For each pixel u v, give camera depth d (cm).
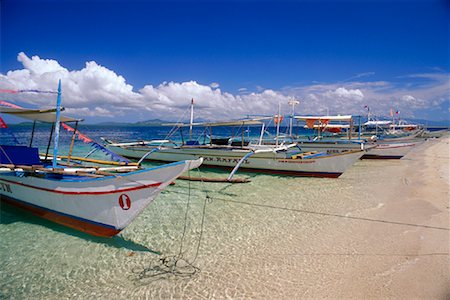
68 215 764
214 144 1900
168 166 608
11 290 518
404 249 651
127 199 659
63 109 806
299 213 922
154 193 634
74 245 689
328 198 1093
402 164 1981
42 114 851
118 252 656
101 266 595
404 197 1090
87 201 711
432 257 611
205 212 936
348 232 760
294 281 532
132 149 2012
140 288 518
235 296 491
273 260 612
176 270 576
